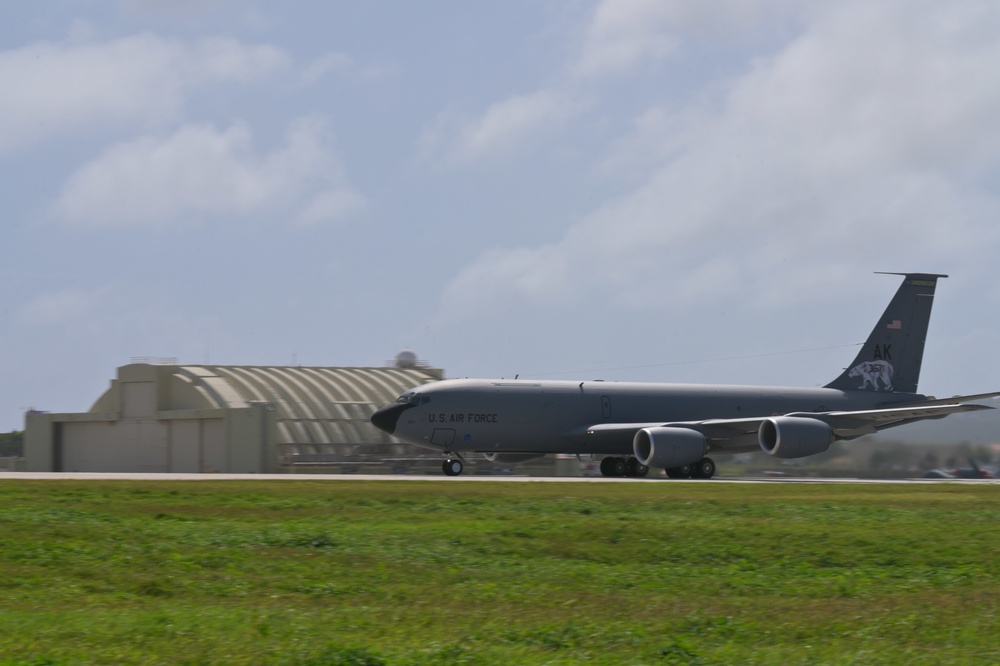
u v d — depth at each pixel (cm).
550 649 4756
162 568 6669
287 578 6494
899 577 7106
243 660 4366
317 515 9788
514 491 13112
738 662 4572
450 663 4428
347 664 4359
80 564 6681
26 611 5359
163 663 4294
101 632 4816
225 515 9594
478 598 6022
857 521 9938
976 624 5416
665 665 4522
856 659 4622
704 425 19575
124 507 10038
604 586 6531
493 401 19400
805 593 6444
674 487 15088
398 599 5972
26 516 8838
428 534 8269
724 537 8475
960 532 9106
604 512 10369
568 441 19912
